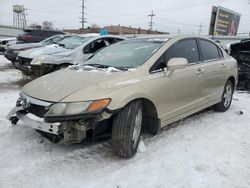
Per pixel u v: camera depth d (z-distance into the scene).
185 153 3.67
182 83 4.18
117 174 3.08
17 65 8.66
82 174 3.07
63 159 3.37
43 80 3.81
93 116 3.04
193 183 2.97
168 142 3.99
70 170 3.14
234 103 6.71
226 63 5.58
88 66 4.18
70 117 3.02
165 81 3.86
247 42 8.70
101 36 8.80
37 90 3.48
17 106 3.71
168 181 2.99
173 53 4.25
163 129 4.51
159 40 4.42
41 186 2.83
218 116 5.43
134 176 3.06
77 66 4.30
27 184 2.86
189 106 4.46
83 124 3.09
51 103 3.15
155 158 3.49
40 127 3.18
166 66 4.01
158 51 4.04
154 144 3.90
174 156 3.57
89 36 8.97
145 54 4.07
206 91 4.90
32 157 3.40
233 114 5.63
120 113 3.30
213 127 4.75
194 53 4.74
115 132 3.30
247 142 4.16
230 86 5.88
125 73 3.60
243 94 8.06
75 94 3.17
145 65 3.80
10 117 3.77
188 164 3.37
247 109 6.13
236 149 3.88
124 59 4.16
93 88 3.24
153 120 3.89
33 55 7.98
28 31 14.98
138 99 3.48
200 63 4.79
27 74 8.35
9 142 3.79
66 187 2.83
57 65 7.64
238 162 3.49
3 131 4.17
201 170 3.25
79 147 3.71
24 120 3.41
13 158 3.36
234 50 9.12
